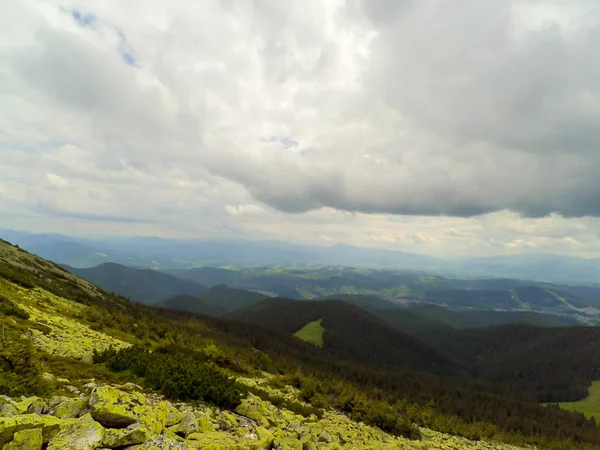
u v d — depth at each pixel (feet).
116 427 32.19
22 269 220.84
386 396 263.49
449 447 118.32
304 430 64.80
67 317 128.26
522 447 230.27
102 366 64.13
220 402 59.98
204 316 550.36
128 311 249.34
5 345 48.44
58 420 27.68
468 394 434.71
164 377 59.67
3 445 23.49
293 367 268.41
